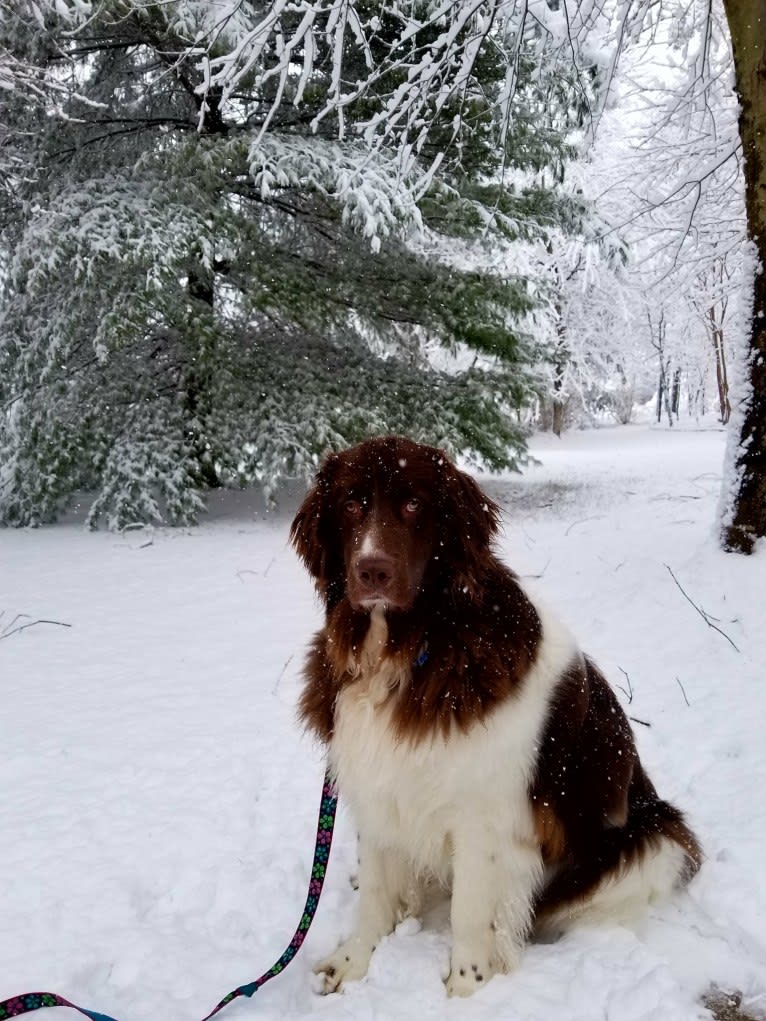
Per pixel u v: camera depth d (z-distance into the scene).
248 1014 2.16
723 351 22.97
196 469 10.97
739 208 10.89
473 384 12.54
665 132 11.06
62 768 3.79
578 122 11.54
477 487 2.43
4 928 2.58
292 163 10.19
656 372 34.44
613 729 2.61
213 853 3.03
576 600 6.30
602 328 28.44
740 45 5.80
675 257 10.20
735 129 9.58
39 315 11.59
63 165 11.84
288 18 10.26
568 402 34.22
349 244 12.48
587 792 2.46
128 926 2.59
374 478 2.29
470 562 2.29
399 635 2.26
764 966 2.32
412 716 2.21
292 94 11.23
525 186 13.35
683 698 4.38
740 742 3.79
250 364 11.90
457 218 11.84
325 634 2.59
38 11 9.53
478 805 2.26
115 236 9.84
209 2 9.66
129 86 11.98
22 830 3.21
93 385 11.40
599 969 2.23
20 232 11.79
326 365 12.72
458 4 6.68
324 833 2.55
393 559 2.14
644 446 25.67
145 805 3.41
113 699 4.69
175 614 6.59
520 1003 2.17
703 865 2.80
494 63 10.73
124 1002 2.24
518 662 2.27
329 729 2.49
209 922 2.63
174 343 12.09
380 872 2.51
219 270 12.38
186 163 10.52
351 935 2.50
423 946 2.45
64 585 7.70
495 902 2.32
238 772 3.69
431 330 12.84
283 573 8.02
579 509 10.78
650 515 9.64
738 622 5.31
